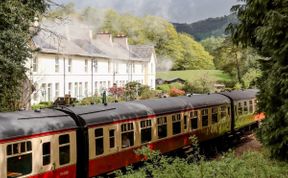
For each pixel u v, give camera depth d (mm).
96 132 14742
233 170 9125
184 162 9133
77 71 48344
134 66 61156
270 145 13758
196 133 21469
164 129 18781
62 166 13445
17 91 18969
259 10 14164
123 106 16938
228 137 25484
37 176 12508
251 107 29250
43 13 20359
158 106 18719
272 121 13641
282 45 12758
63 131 13500
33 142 12391
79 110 14812
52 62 43500
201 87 49375
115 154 15633
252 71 53594
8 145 11562
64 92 45719
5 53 17234
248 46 16000
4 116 12344
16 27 17484
